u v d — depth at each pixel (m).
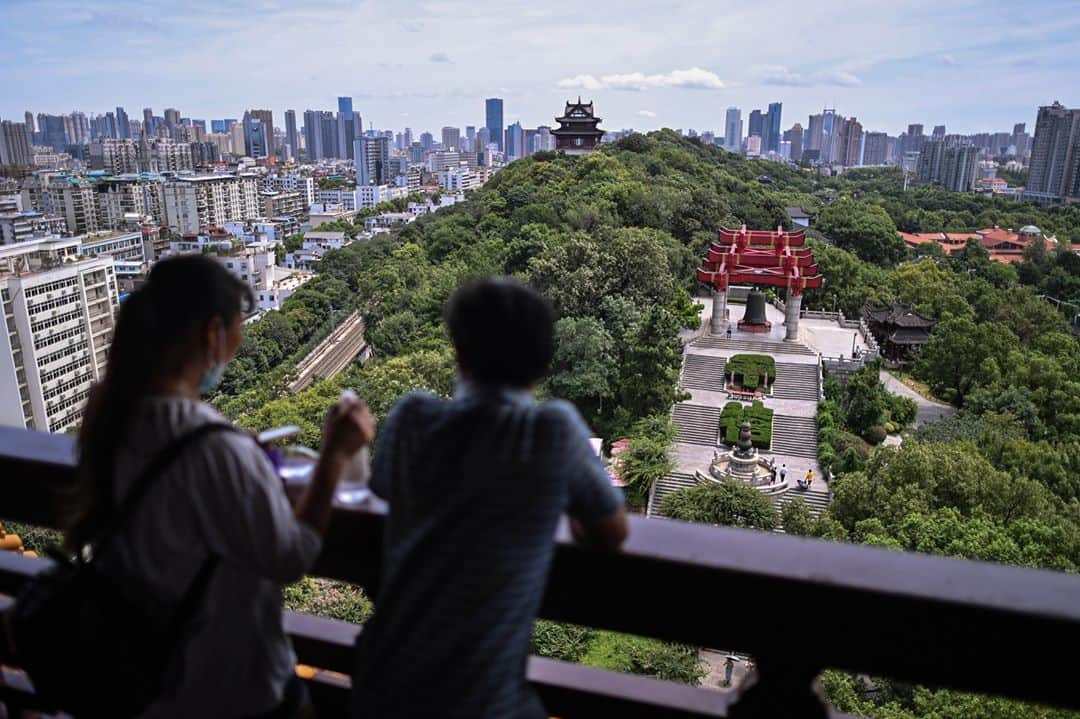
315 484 2.27
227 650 2.19
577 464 1.99
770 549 2.19
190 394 2.25
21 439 2.95
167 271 2.21
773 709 2.29
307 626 2.97
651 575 2.24
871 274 62.31
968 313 55.12
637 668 20.02
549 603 2.46
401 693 1.92
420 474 2.01
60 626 2.04
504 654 1.90
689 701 2.53
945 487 21.38
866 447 32.94
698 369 38.31
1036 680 1.96
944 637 1.99
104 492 2.13
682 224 60.19
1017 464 27.11
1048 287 81.56
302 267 117.50
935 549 18.36
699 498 23.55
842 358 38.41
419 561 1.96
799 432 33.22
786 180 131.12
